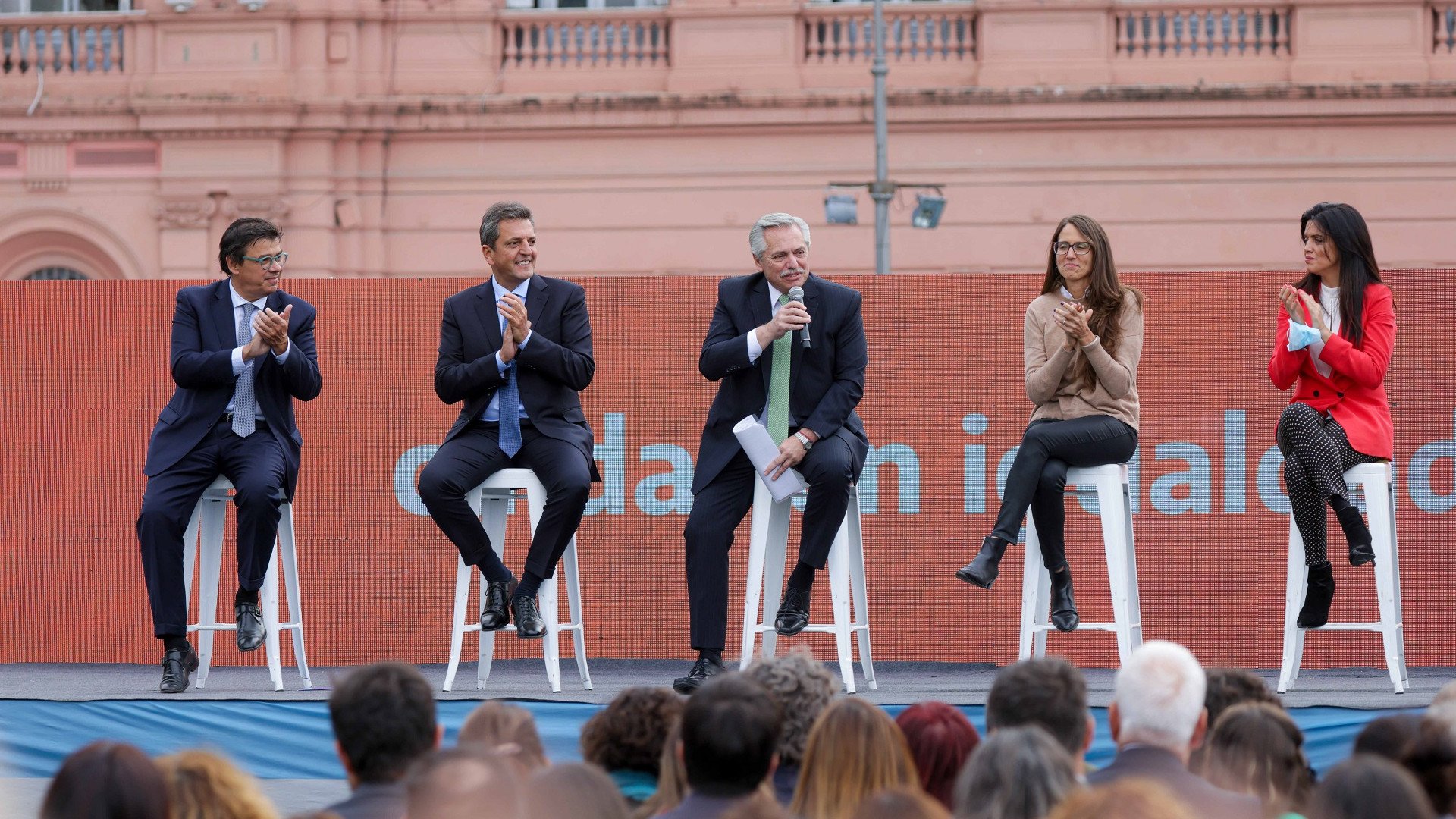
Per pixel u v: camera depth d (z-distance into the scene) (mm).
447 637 15727
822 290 13016
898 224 40125
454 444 12828
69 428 16062
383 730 7055
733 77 40469
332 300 16062
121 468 15977
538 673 15102
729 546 12625
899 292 15609
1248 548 15172
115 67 41406
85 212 40938
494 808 5684
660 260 40781
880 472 15547
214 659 15734
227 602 15805
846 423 12938
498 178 41062
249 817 5949
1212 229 39531
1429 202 39094
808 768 6945
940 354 15539
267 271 13133
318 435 15977
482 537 12695
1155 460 15312
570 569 13430
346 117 40531
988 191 39906
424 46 41375
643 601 15617
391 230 41156
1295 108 39000
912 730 7555
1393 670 12273
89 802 5414
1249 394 15227
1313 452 12250
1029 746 6066
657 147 40750
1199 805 6883
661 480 15727
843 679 12508
